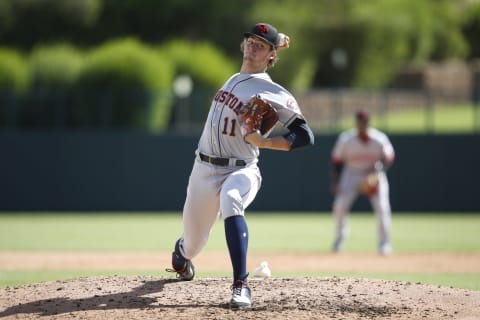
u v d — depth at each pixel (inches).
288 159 3063.5
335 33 5428.2
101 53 3614.7
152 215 3009.4
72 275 1289.4
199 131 3228.3
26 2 5054.1
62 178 3149.6
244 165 853.8
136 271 1357.0
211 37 5221.5
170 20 5315.0
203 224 877.8
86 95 3304.6
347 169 1774.1
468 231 2354.8
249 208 3088.1
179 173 3110.2
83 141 3142.2
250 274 1278.3
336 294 876.0
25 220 2785.4
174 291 879.1
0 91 3294.8
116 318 764.0
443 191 3006.9
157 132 3132.4
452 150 2997.0
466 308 842.8
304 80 5310.0
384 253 1731.1
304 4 5418.3
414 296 886.4
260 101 807.7
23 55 4916.3
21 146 3152.1
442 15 6589.6
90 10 5147.6
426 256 1686.8
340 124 3221.0
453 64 6343.5
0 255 1680.6
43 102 3309.5
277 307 815.1
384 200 1744.6
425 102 3307.1
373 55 5526.6
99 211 3139.8
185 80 3481.8
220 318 759.1
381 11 5546.3
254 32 844.6
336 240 1790.1
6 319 776.3
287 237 2182.6
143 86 3513.8
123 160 3132.4
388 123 3469.5
